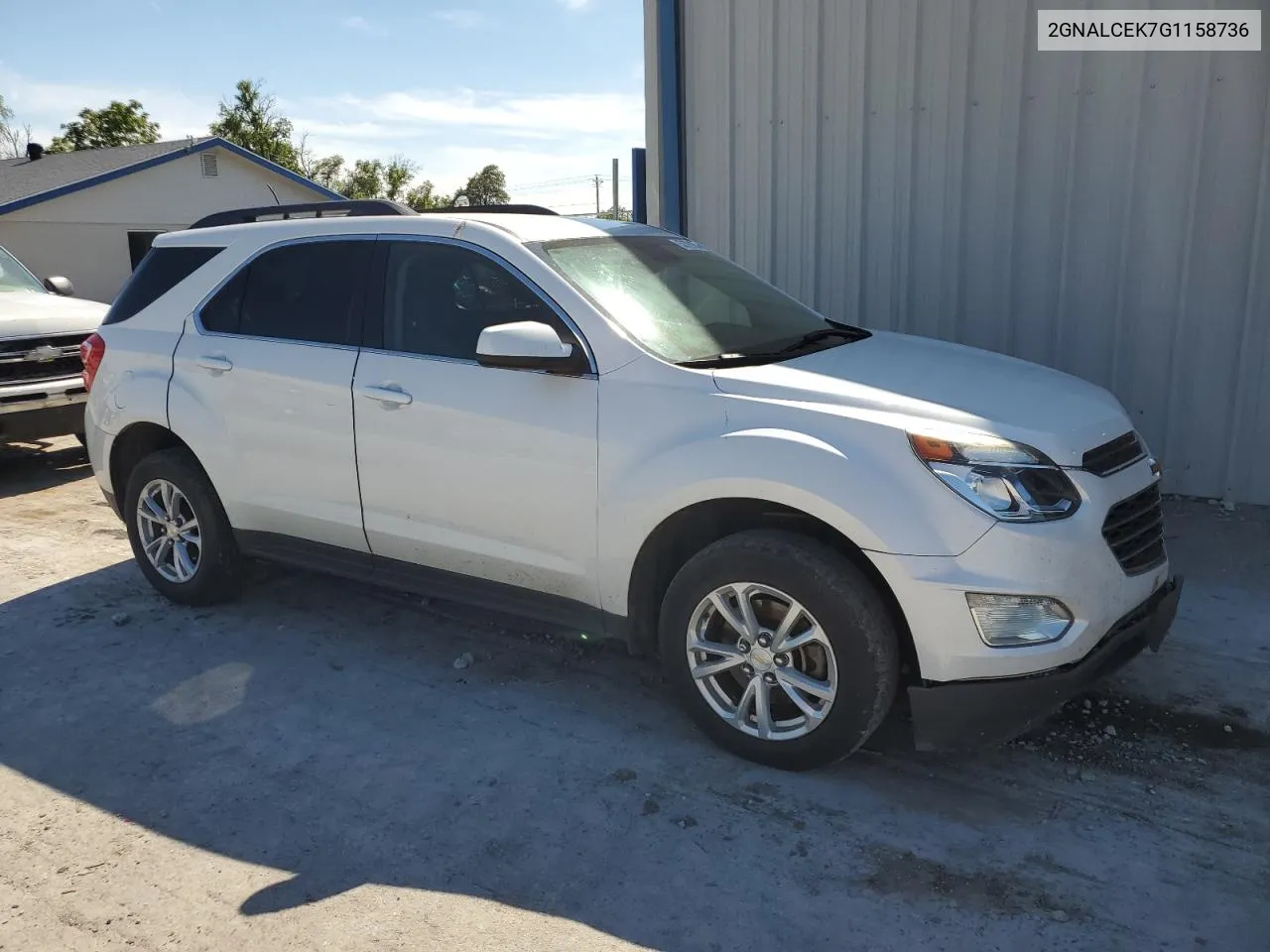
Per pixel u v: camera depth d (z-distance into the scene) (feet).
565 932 9.10
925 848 10.24
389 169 159.53
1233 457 20.30
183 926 9.30
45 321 26.17
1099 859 10.05
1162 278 20.34
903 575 10.25
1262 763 11.77
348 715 13.26
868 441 10.59
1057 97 20.71
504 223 13.93
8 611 17.06
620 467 11.88
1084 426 11.18
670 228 26.53
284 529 15.39
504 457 12.76
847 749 10.96
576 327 12.49
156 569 17.02
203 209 74.18
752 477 10.87
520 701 13.57
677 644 11.85
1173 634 14.88
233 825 10.87
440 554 13.76
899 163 22.91
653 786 11.42
